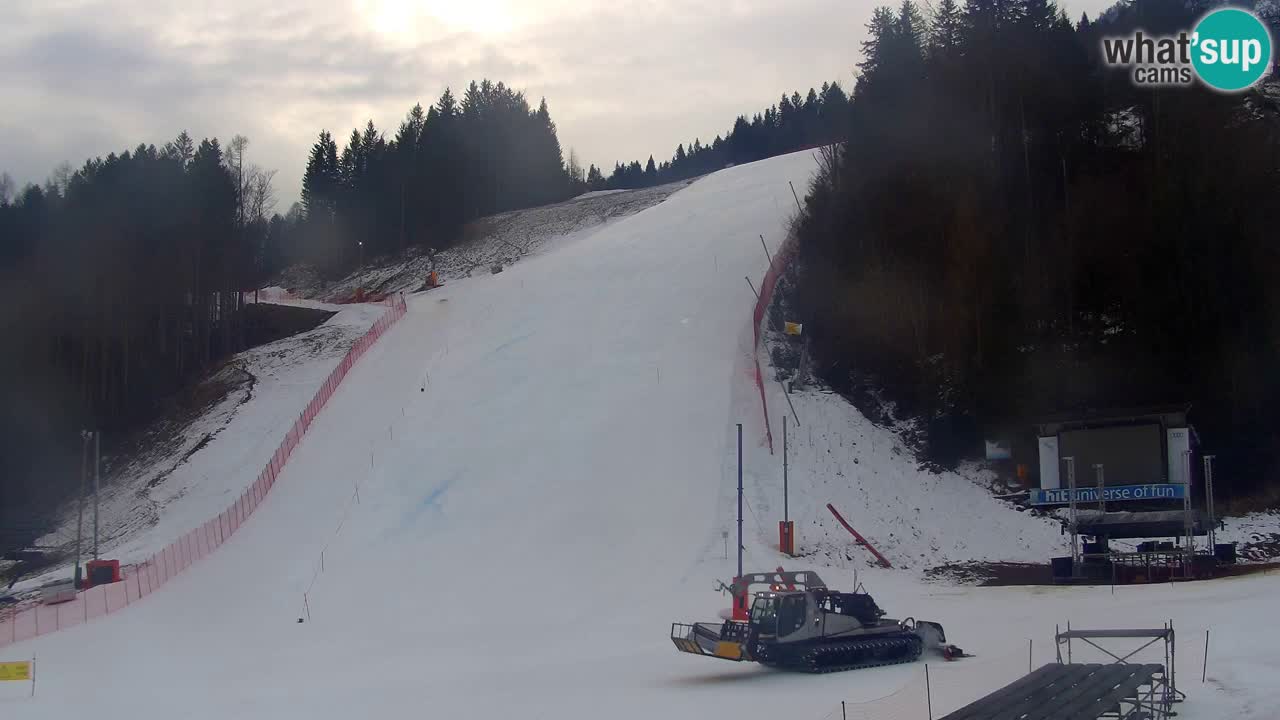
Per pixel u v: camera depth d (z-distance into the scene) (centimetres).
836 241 5478
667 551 3569
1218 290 4284
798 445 4328
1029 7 6122
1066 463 3716
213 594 3475
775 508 3922
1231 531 3709
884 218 5356
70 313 8225
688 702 1722
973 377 4491
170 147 11406
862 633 2103
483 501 3981
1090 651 1933
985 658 2073
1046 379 4381
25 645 2969
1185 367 4253
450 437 4562
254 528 4088
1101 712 1227
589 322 5634
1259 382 4141
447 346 5781
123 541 4703
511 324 5875
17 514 6097
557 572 3444
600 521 3769
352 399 5344
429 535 3791
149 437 6569
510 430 4531
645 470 4088
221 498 4728
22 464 7025
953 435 4369
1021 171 5228
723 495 3938
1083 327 4547
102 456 6762
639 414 4503
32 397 7850
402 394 5209
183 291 8162
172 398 7162
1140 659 1780
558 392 4834
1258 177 4538
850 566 3597
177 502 4938
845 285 5188
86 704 2072
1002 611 2727
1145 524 3347
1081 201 4850
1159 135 4888
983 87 5619
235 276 8425
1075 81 5459
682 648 2106
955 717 1199
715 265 6062
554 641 2722
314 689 2138
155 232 8538
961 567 3631
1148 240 4503
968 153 5403
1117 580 3234
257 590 3478
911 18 7906
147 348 7962
